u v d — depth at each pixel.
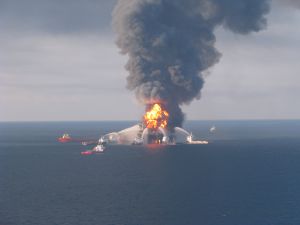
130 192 164.88
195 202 148.00
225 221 126.62
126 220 128.00
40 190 171.50
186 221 126.75
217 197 155.00
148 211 137.12
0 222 127.00
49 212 137.38
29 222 126.88
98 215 133.38
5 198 157.38
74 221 127.50
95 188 173.88
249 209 139.12
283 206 142.38
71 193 165.00
